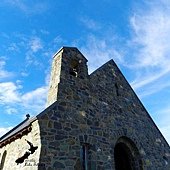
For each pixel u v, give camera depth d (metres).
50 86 12.38
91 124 11.90
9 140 13.06
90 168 10.62
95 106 12.81
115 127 13.24
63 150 9.91
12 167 11.48
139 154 13.69
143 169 13.27
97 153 11.26
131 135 13.97
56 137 9.98
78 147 10.59
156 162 14.51
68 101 11.50
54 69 13.10
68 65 13.05
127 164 14.07
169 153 16.31
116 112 14.01
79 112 11.66
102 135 12.11
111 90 14.81
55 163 9.35
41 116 10.00
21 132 11.30
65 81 12.11
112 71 16.02
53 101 11.32
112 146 12.29
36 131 9.80
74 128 10.94
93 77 13.99
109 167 11.41
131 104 15.87
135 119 15.27
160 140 16.39
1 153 14.23
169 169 15.20
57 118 10.51
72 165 9.89
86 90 12.90
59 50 13.58
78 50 14.28
